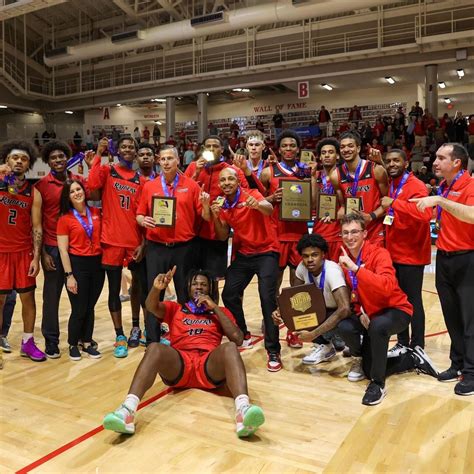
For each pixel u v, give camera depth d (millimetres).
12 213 3682
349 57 13922
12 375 3471
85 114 21641
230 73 15867
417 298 3535
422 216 3303
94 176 3775
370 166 3713
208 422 2662
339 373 3459
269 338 3551
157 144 17688
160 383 3242
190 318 3096
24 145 3721
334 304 3326
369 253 3203
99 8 18172
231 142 15859
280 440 2469
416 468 2199
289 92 18562
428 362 3371
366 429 2582
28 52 20562
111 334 4547
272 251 3617
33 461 2293
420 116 13711
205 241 3932
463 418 2688
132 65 18422
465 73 14922
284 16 12734
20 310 5602
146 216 3730
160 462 2270
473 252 3020
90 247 3758
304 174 4086
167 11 15953
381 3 11492
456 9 12531
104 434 2559
